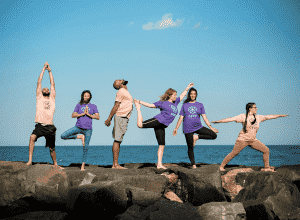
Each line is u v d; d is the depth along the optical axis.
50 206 4.87
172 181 5.30
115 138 6.05
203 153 48.72
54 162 6.09
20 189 5.12
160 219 3.82
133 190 4.41
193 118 5.89
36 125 5.89
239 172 5.34
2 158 32.97
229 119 5.66
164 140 5.97
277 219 4.20
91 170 5.47
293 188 4.71
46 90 6.08
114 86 6.29
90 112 5.97
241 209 4.08
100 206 4.32
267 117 5.66
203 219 3.90
